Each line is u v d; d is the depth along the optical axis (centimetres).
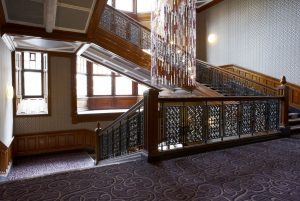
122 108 1073
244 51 930
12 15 473
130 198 234
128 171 312
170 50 698
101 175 296
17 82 880
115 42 664
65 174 299
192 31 714
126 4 1092
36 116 760
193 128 409
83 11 494
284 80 556
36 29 528
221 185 268
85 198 234
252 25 898
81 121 830
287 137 539
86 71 1005
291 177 293
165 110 378
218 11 1045
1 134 525
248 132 491
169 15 691
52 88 783
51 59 779
